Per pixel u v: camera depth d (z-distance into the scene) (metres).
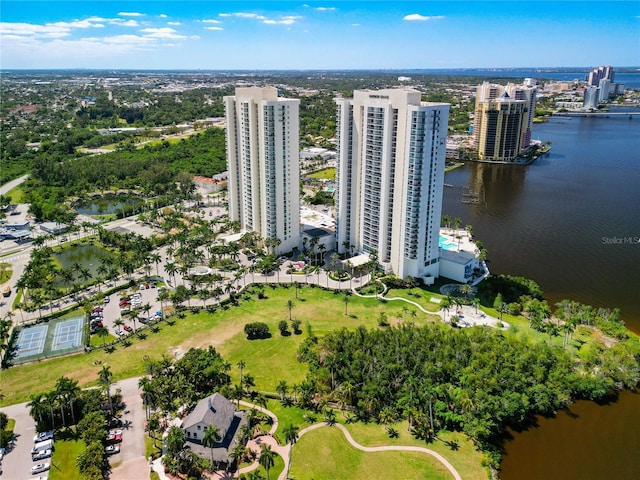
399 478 136.00
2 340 193.12
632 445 150.62
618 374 174.25
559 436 154.12
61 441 148.88
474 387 164.62
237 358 189.00
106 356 191.12
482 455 144.00
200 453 141.00
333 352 185.00
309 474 137.12
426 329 196.25
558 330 199.50
